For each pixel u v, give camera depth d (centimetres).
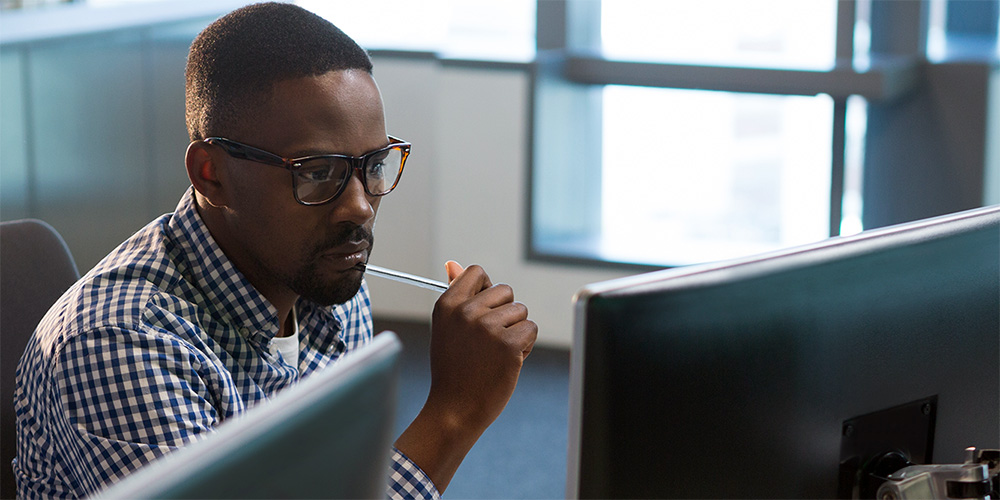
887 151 334
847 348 74
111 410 90
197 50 97
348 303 128
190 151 96
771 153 348
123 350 91
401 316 393
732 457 70
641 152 364
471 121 356
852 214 343
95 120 315
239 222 98
